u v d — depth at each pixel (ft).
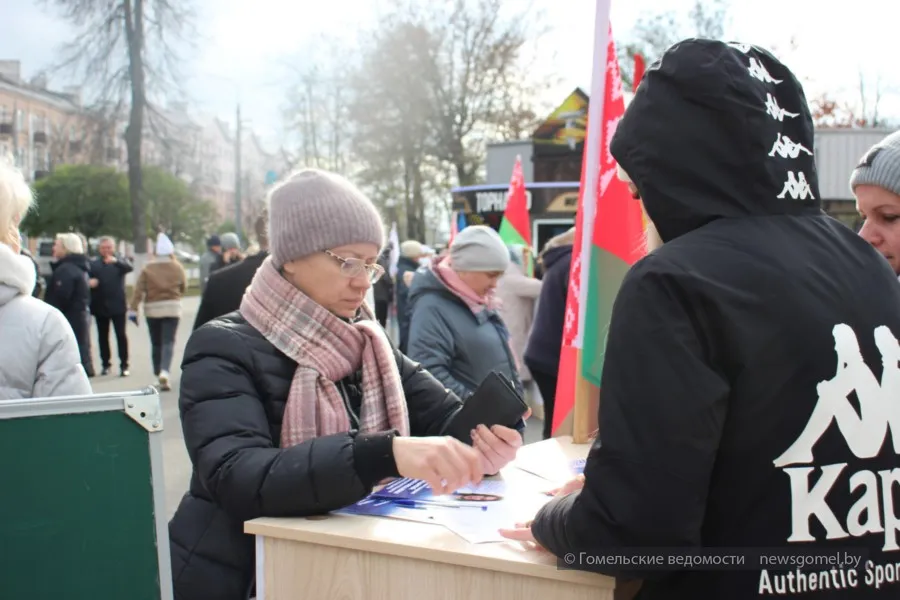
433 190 104.63
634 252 8.11
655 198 4.35
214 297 12.56
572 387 8.67
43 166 126.52
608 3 8.29
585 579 4.45
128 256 119.55
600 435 3.98
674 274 3.89
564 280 15.61
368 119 96.68
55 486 4.37
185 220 128.47
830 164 47.88
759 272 3.96
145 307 30.66
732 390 3.87
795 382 3.89
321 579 5.14
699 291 3.85
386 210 102.27
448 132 96.53
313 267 5.99
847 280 4.17
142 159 100.07
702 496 3.77
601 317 8.03
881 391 4.03
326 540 5.06
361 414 6.17
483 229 12.07
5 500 4.28
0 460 4.28
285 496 5.22
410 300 12.23
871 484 3.94
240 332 5.98
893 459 4.02
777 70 4.47
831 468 3.89
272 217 6.14
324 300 6.12
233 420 5.63
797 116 4.45
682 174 4.26
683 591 4.07
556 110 55.88
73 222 108.78
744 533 3.88
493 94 96.84
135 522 4.49
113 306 34.73
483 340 11.83
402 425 6.26
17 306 6.93
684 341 3.82
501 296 20.11
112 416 4.48
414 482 6.34
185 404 5.78
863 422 3.95
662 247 4.13
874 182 7.23
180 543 5.87
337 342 6.10
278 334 5.97
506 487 6.19
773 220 4.25
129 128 90.33
